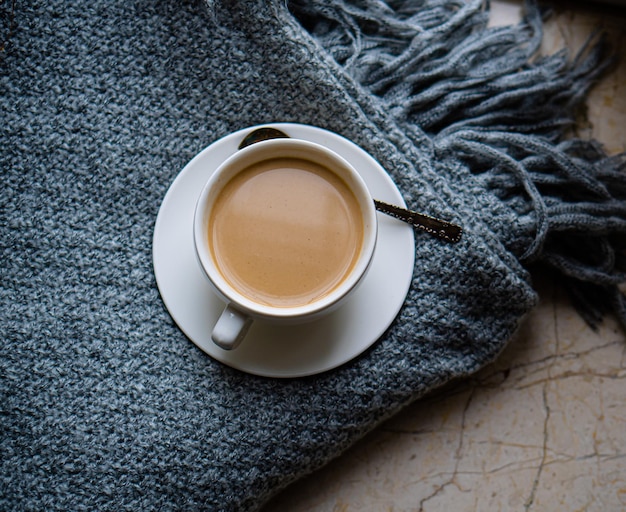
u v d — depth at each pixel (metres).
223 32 0.50
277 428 0.49
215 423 0.49
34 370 0.49
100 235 0.50
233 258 0.47
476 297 0.50
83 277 0.50
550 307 0.56
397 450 0.54
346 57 0.53
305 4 0.53
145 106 0.51
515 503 0.54
